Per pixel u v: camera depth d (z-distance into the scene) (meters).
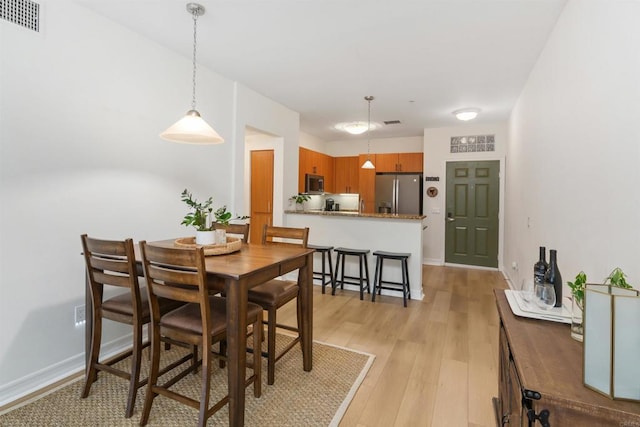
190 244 2.22
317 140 6.91
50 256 2.09
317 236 4.53
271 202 4.70
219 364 2.33
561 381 0.89
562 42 2.18
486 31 2.47
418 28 2.45
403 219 3.99
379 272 3.98
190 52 2.91
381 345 2.66
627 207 1.27
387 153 6.66
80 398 1.92
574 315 1.15
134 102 2.57
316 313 3.39
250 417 1.78
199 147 3.19
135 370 1.78
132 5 2.20
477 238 5.62
